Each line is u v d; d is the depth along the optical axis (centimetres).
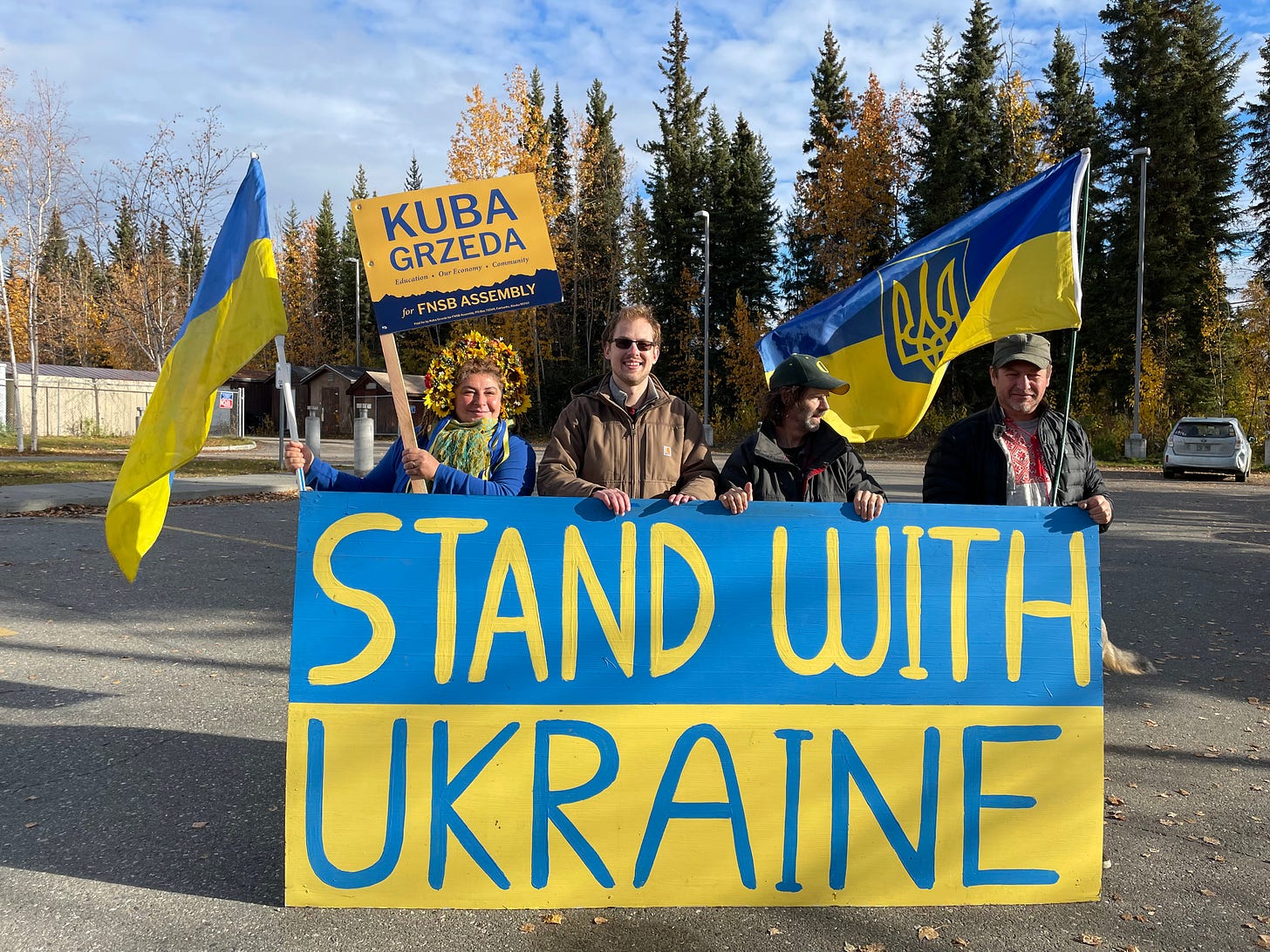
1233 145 3397
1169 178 3288
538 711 275
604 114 5353
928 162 3509
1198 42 3334
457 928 257
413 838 269
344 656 270
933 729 285
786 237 4503
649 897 273
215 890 272
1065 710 289
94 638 550
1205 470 2041
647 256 4522
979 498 335
